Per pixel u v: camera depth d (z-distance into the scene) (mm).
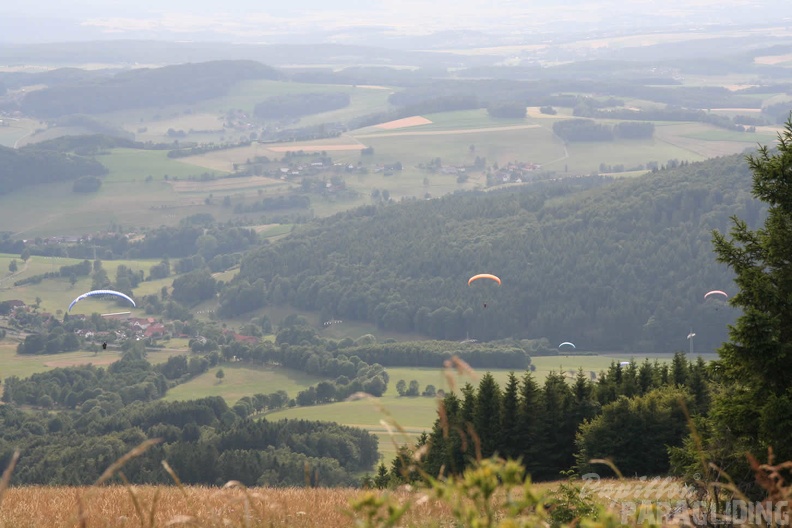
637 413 70688
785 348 32406
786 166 35875
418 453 8742
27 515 22672
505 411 79125
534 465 78500
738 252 36000
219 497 23141
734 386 37125
